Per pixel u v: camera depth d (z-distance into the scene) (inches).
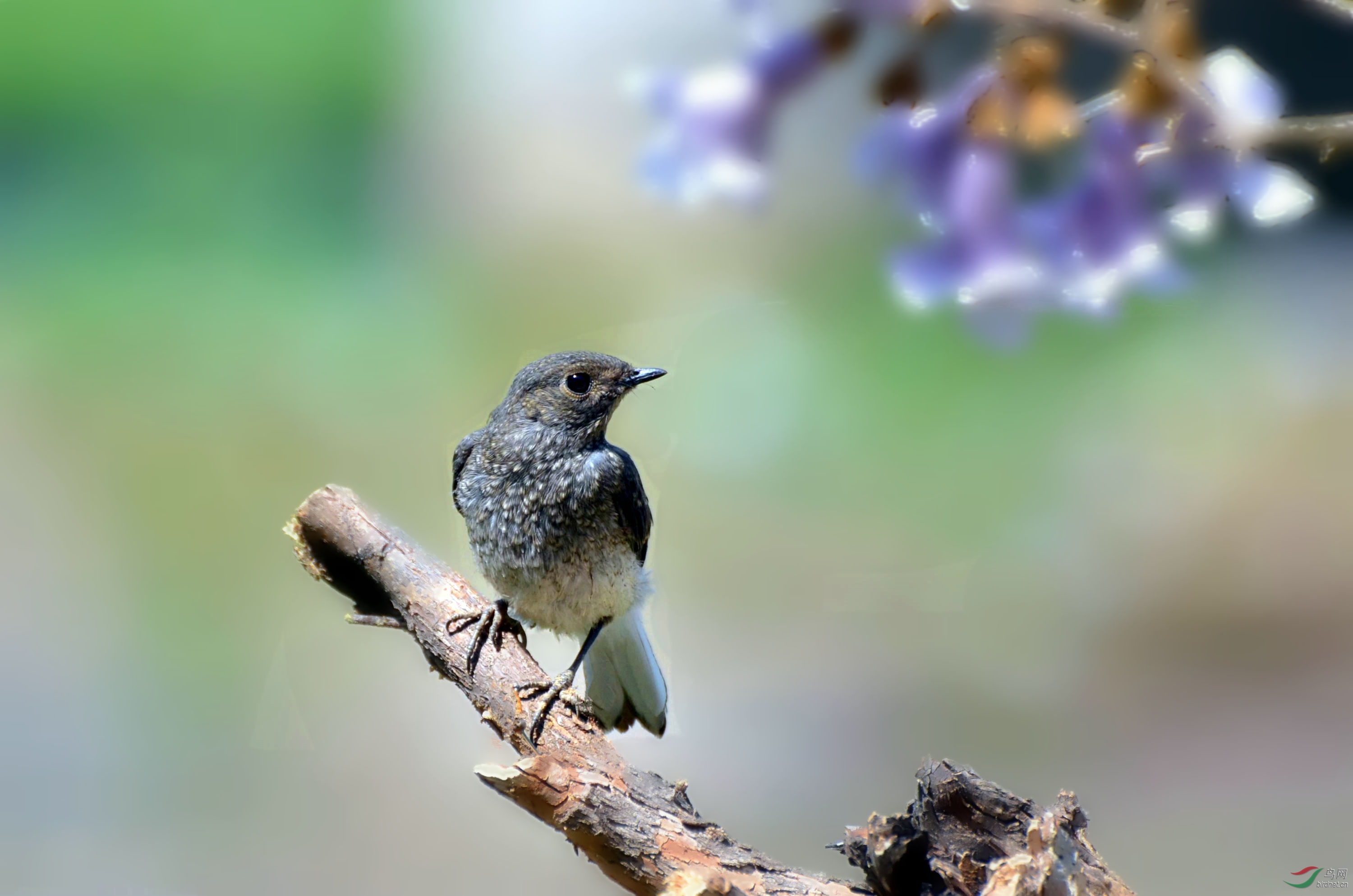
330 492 208.8
